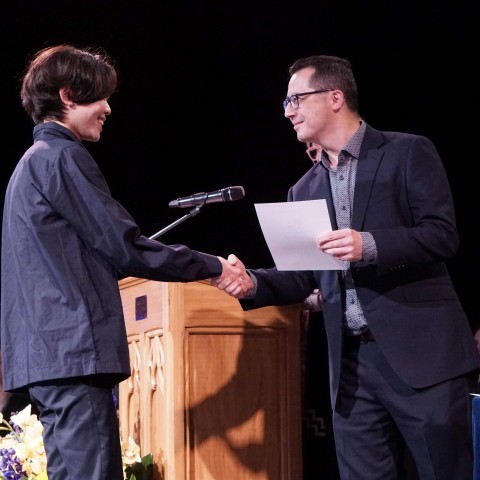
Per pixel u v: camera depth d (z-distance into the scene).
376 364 3.81
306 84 4.06
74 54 3.66
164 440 4.32
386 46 7.57
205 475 4.27
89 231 3.33
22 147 7.53
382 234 3.62
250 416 4.37
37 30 7.45
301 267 3.78
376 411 3.88
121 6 7.69
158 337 4.45
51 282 3.30
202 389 4.31
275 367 4.43
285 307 4.48
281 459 4.38
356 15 7.61
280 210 3.60
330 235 3.58
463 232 7.41
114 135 7.86
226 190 4.17
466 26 7.34
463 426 3.65
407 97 7.56
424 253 3.63
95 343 3.25
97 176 3.42
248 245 7.88
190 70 7.93
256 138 7.90
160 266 3.43
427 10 7.43
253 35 7.84
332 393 3.95
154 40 7.83
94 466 3.21
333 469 5.20
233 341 4.39
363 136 3.97
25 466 4.25
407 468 4.54
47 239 3.31
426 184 3.75
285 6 7.76
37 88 3.61
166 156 7.95
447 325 3.73
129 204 7.89
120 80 7.79
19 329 3.39
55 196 3.32
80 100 3.63
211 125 7.97
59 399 3.27
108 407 3.30
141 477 4.35
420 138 3.88
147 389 4.57
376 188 3.82
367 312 3.77
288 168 7.83
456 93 7.45
